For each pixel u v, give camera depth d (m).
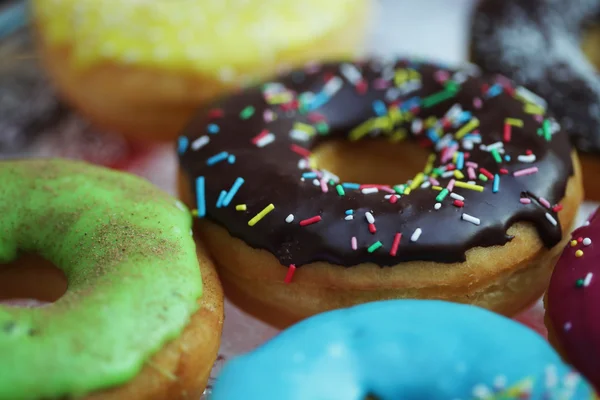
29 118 0.33
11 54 0.35
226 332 0.25
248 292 0.24
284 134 0.26
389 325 0.21
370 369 0.20
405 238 0.23
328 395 0.20
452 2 0.38
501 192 0.23
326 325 0.21
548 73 0.30
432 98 0.27
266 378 0.20
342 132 0.27
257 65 0.30
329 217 0.23
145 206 0.24
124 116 0.31
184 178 0.25
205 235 0.24
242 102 0.27
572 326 0.21
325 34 0.31
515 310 0.24
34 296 0.25
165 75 0.30
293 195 0.24
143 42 0.30
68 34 0.31
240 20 0.31
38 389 0.20
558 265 0.22
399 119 0.27
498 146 0.25
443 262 0.23
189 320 0.22
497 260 0.23
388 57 0.29
